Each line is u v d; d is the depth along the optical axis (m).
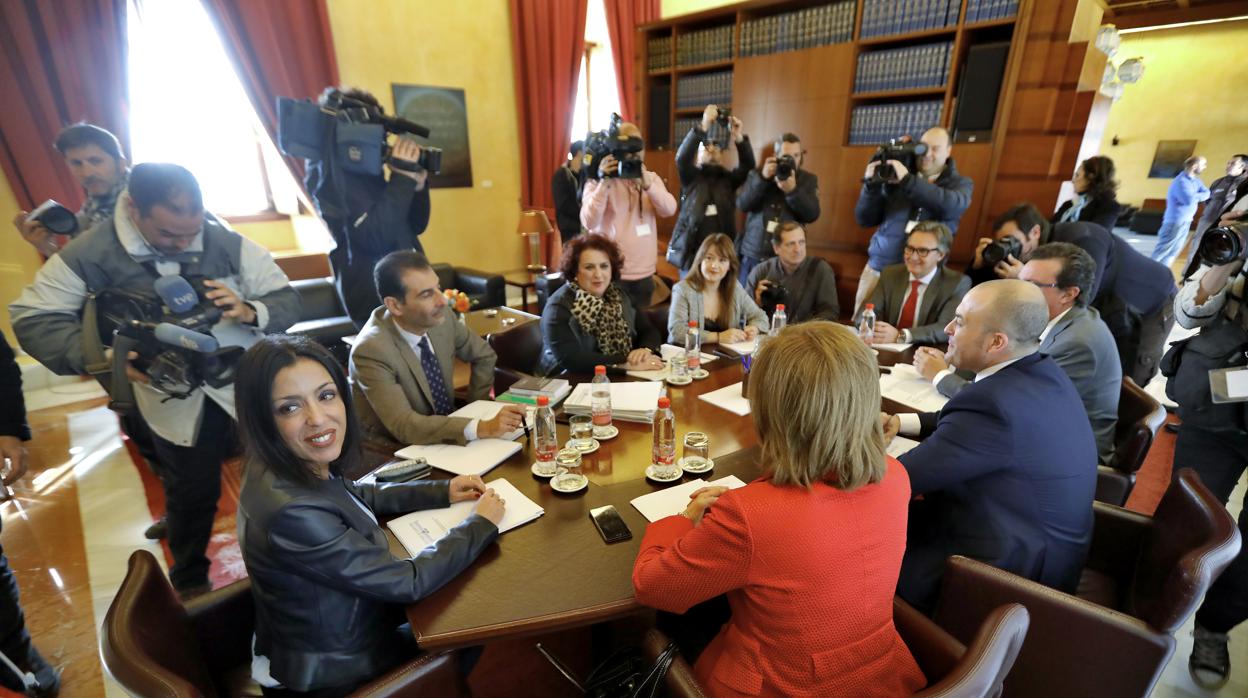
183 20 3.76
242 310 1.57
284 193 4.50
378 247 2.44
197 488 1.71
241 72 3.88
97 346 1.48
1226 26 7.59
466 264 5.43
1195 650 1.54
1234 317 1.53
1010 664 0.81
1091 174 2.88
